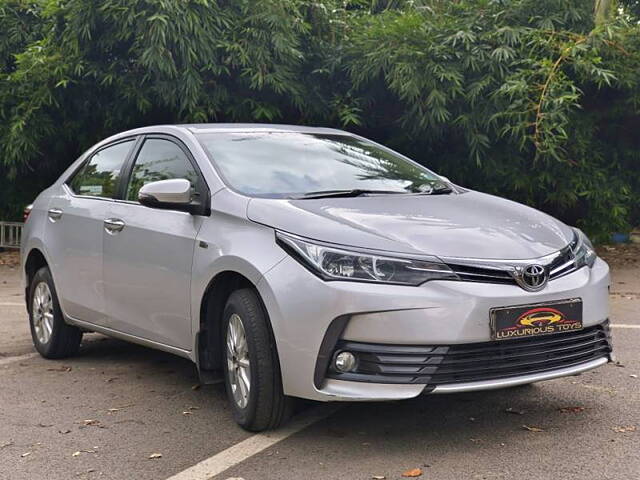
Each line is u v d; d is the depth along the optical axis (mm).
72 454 4176
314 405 4805
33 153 12375
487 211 4598
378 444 4133
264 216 4305
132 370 5941
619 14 11539
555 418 4508
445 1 11094
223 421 4629
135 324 5266
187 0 9859
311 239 4020
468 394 4992
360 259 3885
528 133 10352
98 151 6180
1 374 5902
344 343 3863
